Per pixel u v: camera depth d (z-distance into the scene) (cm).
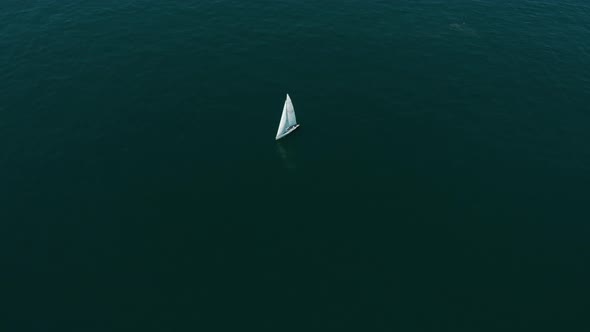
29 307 5994
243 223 7069
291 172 7888
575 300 6084
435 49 10769
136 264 6512
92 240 6812
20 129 8588
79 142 8369
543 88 9619
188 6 12194
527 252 6650
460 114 9012
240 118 8944
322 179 7769
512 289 6203
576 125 8725
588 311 5969
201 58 10462
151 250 6700
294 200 7419
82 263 6512
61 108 9075
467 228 6981
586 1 12588
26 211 7181
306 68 10212
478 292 6175
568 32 11312
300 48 10788
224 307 6022
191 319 5894
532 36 11181
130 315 5934
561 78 9875
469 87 9675
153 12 11956
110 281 6303
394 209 7275
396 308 6003
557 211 7194
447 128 8712
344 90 9631
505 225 7012
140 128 8688
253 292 6191
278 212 7231
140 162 8012
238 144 8388
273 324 5841
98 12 11931
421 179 7750
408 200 7412
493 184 7644
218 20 11675
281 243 6794
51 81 9725
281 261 6556
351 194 7519
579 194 7456
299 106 9238
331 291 6200
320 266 6494
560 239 6819
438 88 9656
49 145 8288
